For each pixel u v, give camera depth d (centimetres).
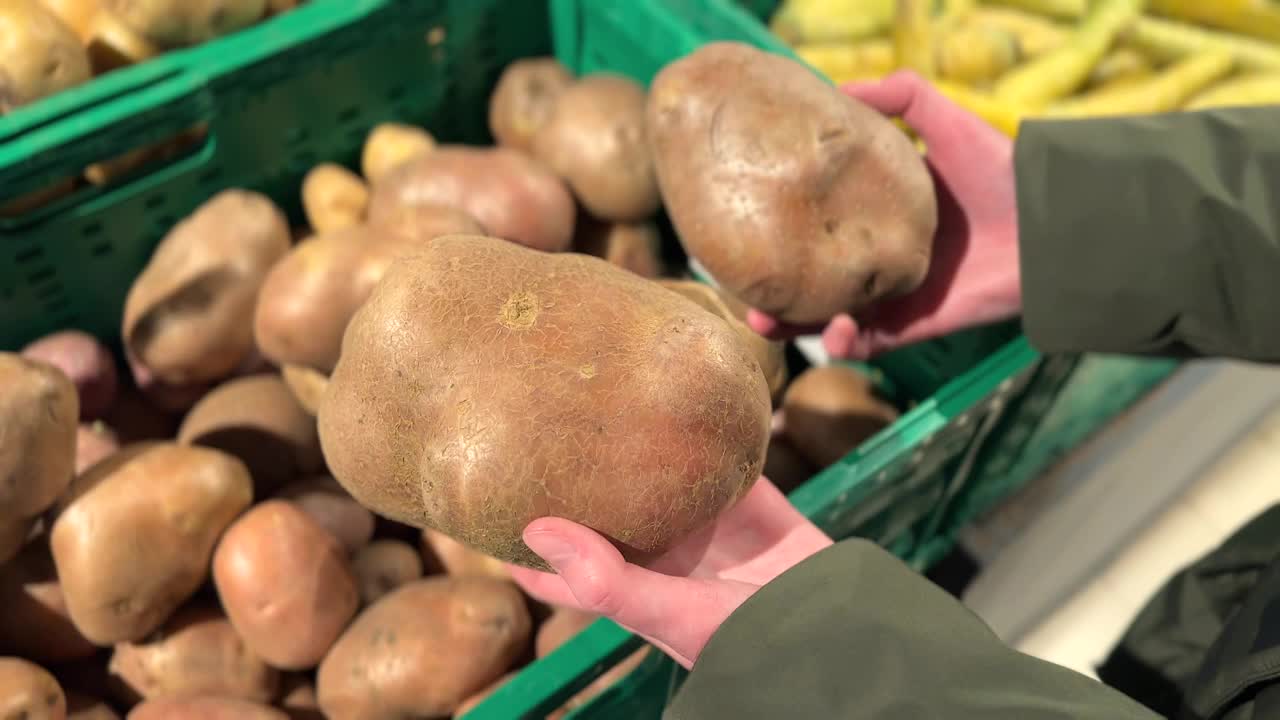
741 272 45
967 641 32
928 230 46
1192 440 70
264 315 50
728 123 45
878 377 66
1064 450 68
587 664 41
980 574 65
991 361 51
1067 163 46
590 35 67
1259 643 39
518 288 35
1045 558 66
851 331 50
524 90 65
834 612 33
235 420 55
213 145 57
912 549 62
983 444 57
